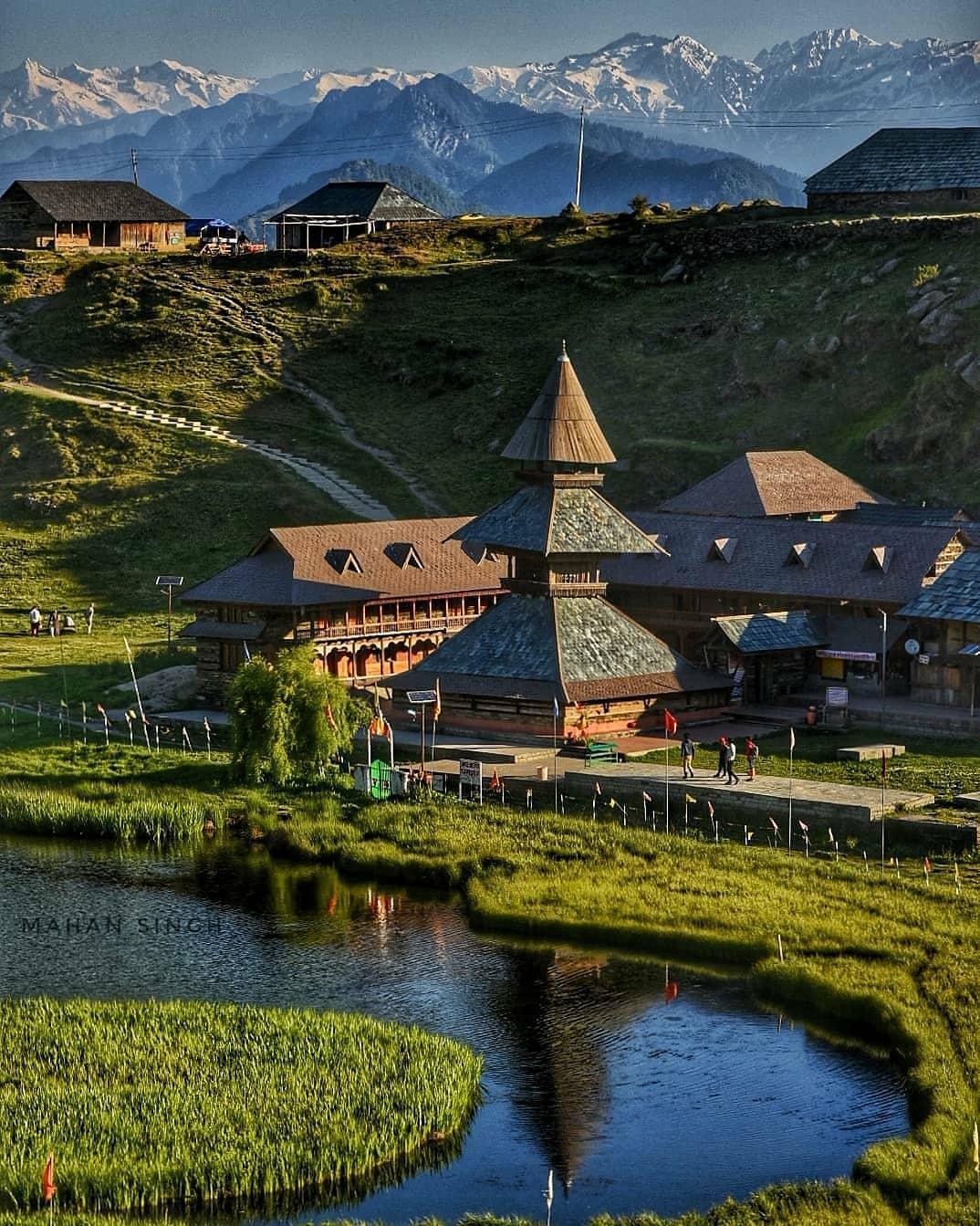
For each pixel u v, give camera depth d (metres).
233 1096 86.06
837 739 150.12
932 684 160.12
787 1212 75.88
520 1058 93.06
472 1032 96.00
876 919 107.38
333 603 171.25
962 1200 76.31
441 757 147.25
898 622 165.00
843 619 168.38
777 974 100.00
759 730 154.62
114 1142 81.69
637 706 155.00
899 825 121.44
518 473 159.75
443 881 120.56
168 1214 77.81
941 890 112.25
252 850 129.62
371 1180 81.38
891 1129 85.25
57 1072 88.81
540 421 157.75
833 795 127.12
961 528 175.88
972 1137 76.12
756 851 122.00
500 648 157.00
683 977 103.44
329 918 113.88
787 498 199.88
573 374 159.38
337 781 143.75
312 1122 83.69
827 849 122.56
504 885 116.19
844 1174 81.12
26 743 156.25
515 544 157.00
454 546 184.38
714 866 118.94
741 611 177.12
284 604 168.38
